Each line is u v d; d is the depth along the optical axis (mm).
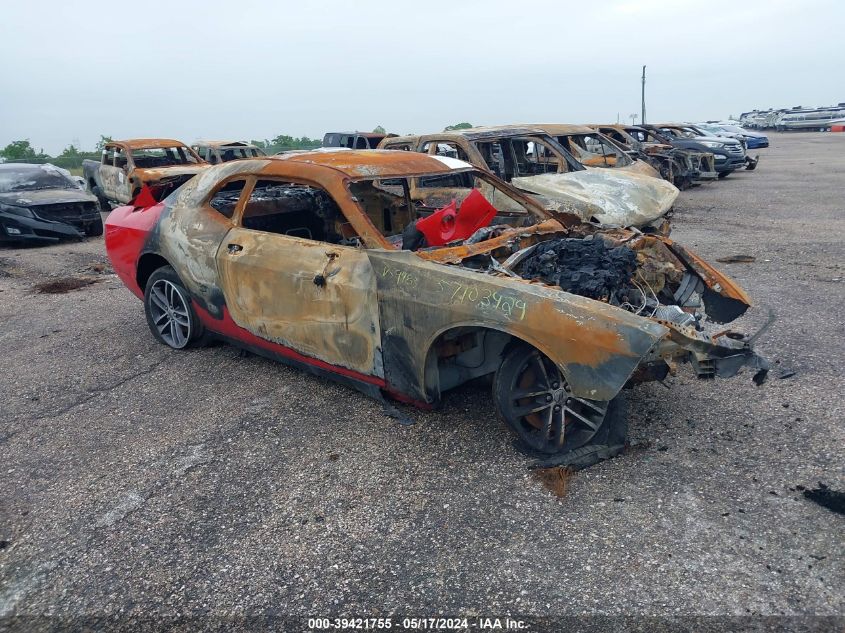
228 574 2832
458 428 3969
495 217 5102
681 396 4230
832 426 3748
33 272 9391
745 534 2861
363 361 3955
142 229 5434
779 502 3072
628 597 2547
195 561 2926
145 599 2713
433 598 2617
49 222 11344
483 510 3158
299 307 4168
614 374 3035
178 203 5215
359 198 5242
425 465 3592
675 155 15523
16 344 6094
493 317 3312
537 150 9625
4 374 5336
